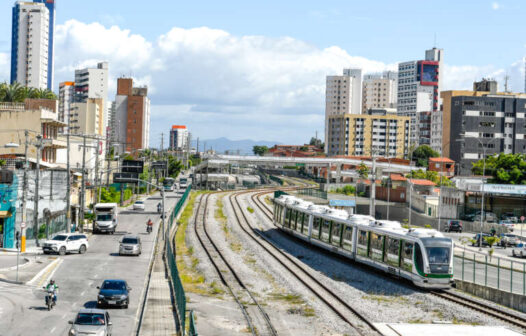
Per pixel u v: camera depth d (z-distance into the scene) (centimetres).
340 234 5578
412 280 4266
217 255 5906
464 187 10631
